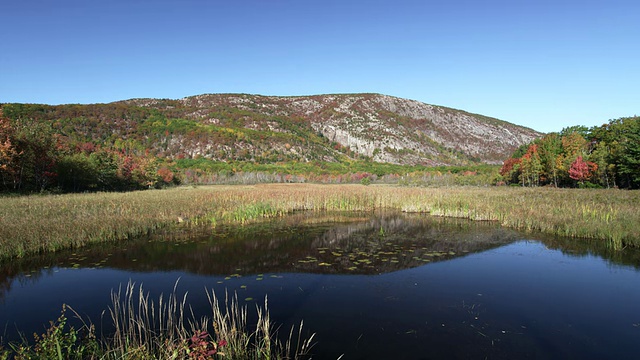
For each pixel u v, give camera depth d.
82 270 9.87
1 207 16.44
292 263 10.68
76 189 33.81
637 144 32.50
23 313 6.92
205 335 5.00
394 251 12.17
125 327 6.16
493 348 5.57
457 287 8.52
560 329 6.27
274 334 6.03
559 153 46.75
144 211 18.17
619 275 9.36
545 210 18.09
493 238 14.27
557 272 9.70
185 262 10.75
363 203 25.45
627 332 6.14
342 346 5.60
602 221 14.55
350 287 8.53
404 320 6.62
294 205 24.45
